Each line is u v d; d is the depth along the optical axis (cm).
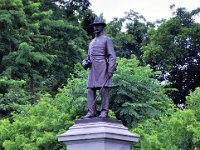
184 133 1825
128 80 2202
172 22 3700
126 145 1341
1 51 3058
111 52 1390
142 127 2000
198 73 3747
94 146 1301
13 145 2020
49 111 2125
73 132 1322
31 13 3344
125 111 2144
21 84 2780
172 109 2256
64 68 3338
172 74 3750
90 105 1386
